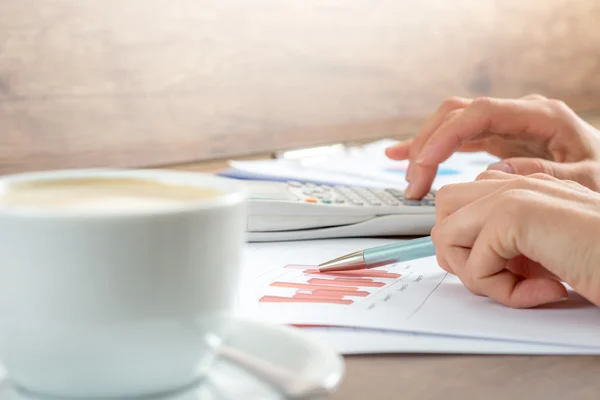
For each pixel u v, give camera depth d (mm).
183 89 1082
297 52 1192
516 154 804
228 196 260
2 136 933
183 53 1079
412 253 504
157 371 250
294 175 793
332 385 242
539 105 724
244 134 1146
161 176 294
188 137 1092
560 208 425
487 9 1398
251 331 294
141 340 240
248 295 438
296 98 1197
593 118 1484
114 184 292
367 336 377
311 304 420
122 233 230
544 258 424
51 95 966
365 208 641
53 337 235
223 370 275
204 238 247
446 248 468
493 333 380
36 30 948
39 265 229
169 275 239
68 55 977
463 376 338
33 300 231
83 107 994
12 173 940
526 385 329
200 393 259
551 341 374
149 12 1043
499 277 436
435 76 1349
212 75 1109
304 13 1194
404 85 1313
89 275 230
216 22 1107
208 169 1009
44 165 965
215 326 259
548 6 1473
